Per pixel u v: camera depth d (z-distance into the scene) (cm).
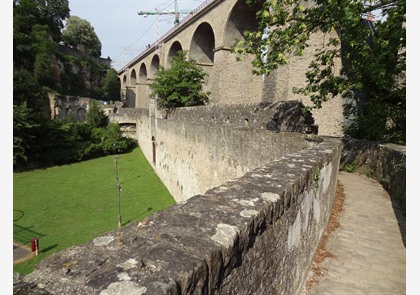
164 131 2072
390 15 725
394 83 1030
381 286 371
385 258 437
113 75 6300
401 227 543
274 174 319
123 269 130
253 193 247
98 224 1557
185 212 199
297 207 312
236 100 2266
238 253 178
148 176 2419
